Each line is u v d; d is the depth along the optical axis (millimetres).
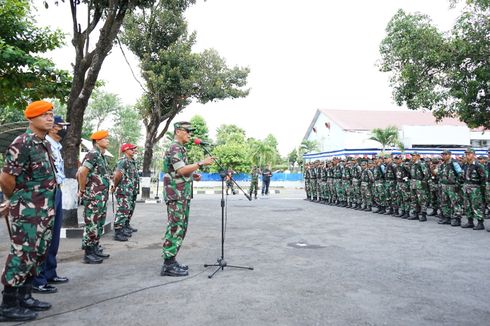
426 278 5070
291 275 5172
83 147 21797
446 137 34125
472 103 14102
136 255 6438
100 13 9102
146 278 5008
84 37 9000
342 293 4402
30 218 3686
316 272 5336
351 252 6699
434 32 13758
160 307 3916
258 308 3891
